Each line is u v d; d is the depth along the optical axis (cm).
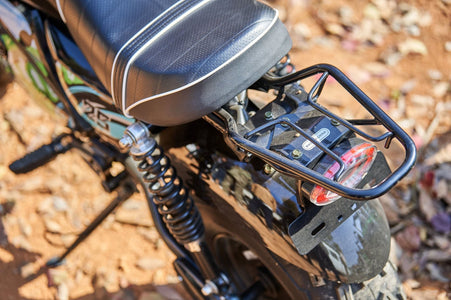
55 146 210
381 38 335
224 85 128
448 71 314
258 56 130
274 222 147
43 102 213
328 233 140
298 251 137
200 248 163
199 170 166
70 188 271
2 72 305
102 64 146
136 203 264
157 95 131
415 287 222
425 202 248
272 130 133
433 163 265
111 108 175
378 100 298
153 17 141
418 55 323
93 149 197
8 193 269
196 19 137
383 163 141
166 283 234
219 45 128
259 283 182
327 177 118
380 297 153
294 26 342
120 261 243
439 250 233
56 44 183
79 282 237
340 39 336
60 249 248
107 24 144
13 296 233
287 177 147
